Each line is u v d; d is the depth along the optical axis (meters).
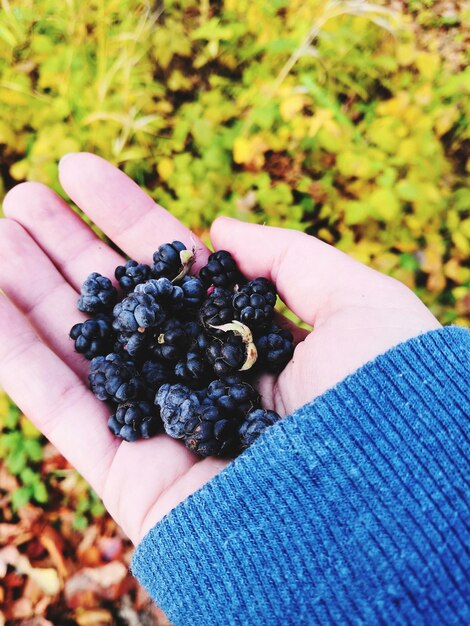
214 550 0.11
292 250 0.15
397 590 0.09
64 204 0.18
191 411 0.13
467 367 0.11
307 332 0.17
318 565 0.10
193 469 0.13
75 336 0.15
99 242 0.18
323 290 0.14
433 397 0.11
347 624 0.09
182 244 0.16
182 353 0.14
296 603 0.10
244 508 0.11
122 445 0.14
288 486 0.11
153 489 0.13
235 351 0.14
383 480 0.10
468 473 0.10
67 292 0.17
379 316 0.13
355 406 0.11
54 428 0.14
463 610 0.09
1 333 0.14
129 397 0.13
